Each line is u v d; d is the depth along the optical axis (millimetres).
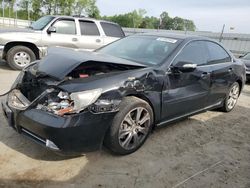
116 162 3186
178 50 3910
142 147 3604
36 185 2656
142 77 3291
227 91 5176
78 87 2777
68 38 8242
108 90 2930
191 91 4062
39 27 8195
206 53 4531
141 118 3408
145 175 3006
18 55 7840
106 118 2926
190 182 2980
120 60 3436
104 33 8867
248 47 19047
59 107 2725
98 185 2750
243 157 3697
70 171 2926
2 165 2910
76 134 2738
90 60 3037
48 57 3355
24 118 2852
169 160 3377
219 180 3082
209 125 4707
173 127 4418
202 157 3557
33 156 3129
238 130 4652
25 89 3301
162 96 3568
